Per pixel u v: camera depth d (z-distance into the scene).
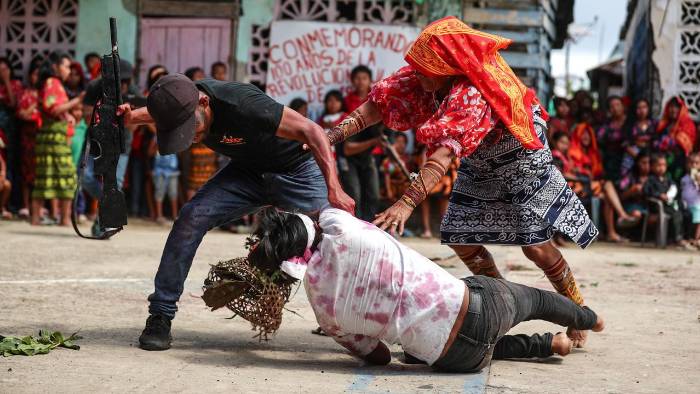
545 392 3.39
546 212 4.08
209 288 3.69
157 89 3.80
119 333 4.41
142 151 12.41
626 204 11.55
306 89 12.69
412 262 3.57
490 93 3.75
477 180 4.14
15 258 7.37
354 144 9.38
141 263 7.40
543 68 12.90
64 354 3.86
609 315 5.35
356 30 12.62
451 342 3.57
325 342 4.40
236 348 4.17
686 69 12.62
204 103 3.93
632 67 16.00
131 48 12.99
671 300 6.09
